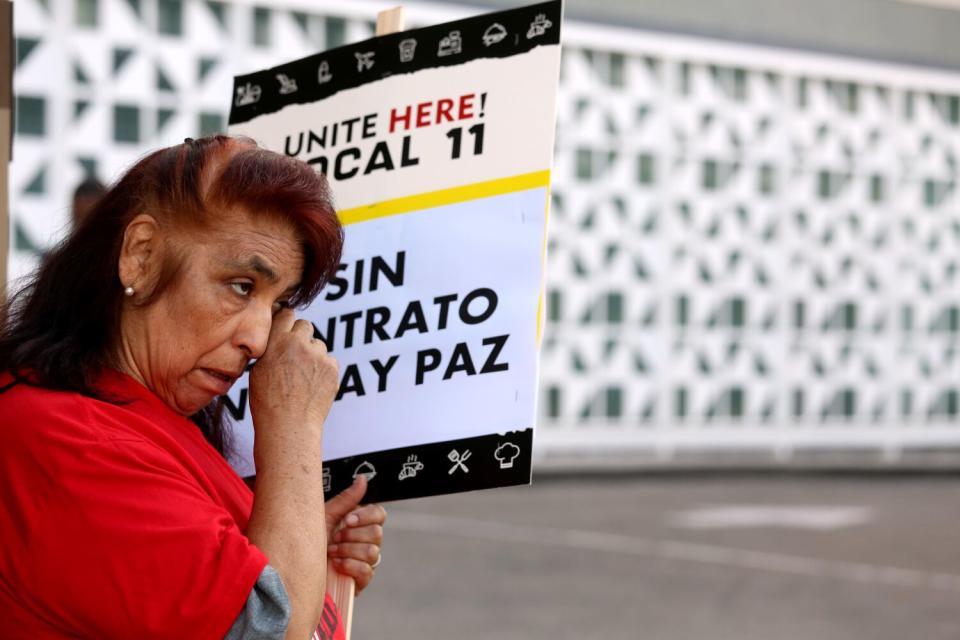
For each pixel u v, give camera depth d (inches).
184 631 57.4
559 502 462.6
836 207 631.8
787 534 387.5
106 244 65.2
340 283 86.0
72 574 58.0
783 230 621.3
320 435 67.2
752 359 619.2
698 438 609.3
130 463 59.6
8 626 59.7
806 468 587.5
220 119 509.0
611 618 263.9
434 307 82.8
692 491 511.5
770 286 621.0
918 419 653.3
